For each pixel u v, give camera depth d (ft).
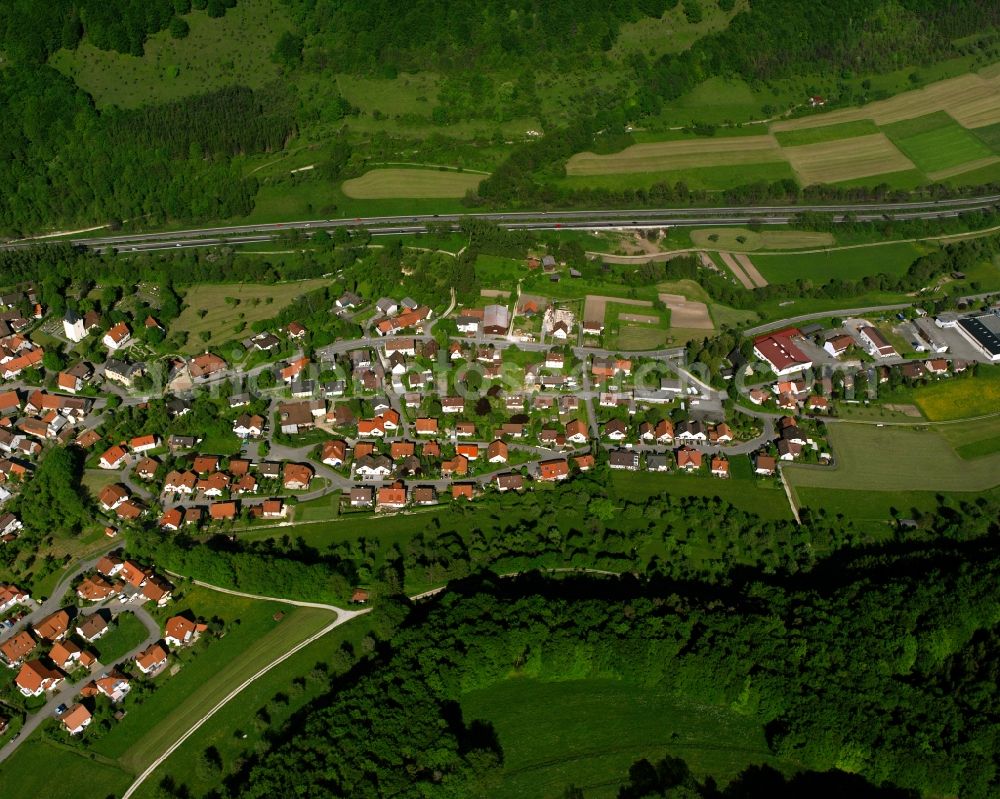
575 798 552.82
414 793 533.14
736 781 563.89
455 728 584.81
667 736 584.81
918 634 605.31
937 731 556.92
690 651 602.44
